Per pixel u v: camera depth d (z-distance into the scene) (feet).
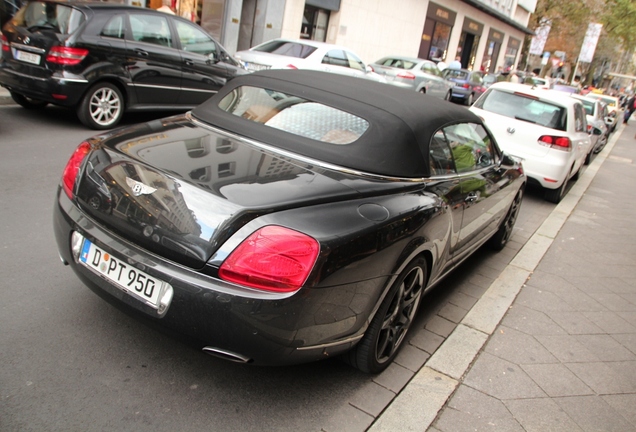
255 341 7.65
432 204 10.29
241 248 7.52
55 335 9.68
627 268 19.57
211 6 53.26
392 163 10.01
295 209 8.02
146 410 8.32
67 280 11.56
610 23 186.60
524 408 9.95
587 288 16.78
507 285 15.66
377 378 10.21
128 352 9.59
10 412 7.77
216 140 9.99
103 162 8.96
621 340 13.48
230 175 8.46
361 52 77.82
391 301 9.62
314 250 7.67
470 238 13.93
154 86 26.89
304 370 10.07
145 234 8.03
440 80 64.39
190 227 7.69
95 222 8.70
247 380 9.46
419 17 90.53
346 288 8.20
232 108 11.34
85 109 24.49
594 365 11.98
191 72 28.58
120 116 26.04
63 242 9.19
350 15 72.28
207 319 7.57
